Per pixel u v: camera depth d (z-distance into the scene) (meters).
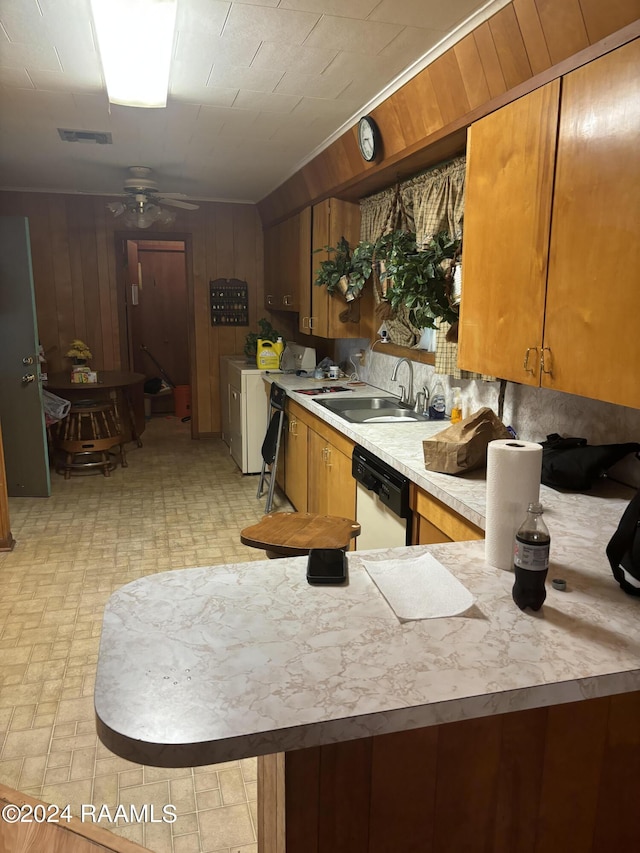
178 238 6.47
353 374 5.07
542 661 1.12
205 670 1.08
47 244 6.18
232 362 6.04
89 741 2.23
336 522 2.28
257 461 5.58
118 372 6.32
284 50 2.51
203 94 3.07
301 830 1.14
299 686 1.04
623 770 1.30
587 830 1.31
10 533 3.92
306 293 4.96
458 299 2.76
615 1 1.57
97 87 2.98
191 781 2.07
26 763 2.12
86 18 2.24
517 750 1.22
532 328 1.99
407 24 2.24
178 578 1.43
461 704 1.01
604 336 1.69
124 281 6.56
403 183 3.63
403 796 1.17
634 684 1.10
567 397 2.44
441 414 3.45
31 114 3.44
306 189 4.75
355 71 2.71
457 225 3.00
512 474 1.46
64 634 2.91
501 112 2.11
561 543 1.68
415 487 2.44
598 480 2.27
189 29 2.33
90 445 5.41
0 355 4.68
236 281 6.61
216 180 5.36
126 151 4.31
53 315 6.30
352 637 1.19
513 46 2.00
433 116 2.66
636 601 1.35
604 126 1.65
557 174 1.84
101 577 3.52
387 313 4.05
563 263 1.83
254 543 2.10
